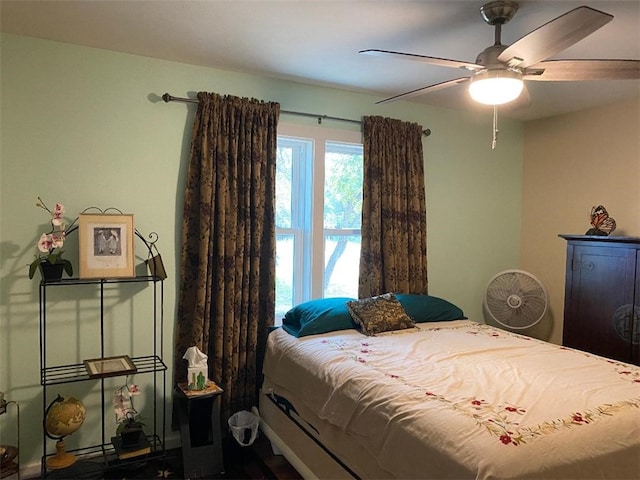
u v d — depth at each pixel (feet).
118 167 9.14
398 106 12.37
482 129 13.83
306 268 11.53
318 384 7.74
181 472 8.69
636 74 6.84
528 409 5.79
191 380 8.71
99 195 9.00
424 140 12.80
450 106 12.97
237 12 7.31
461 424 5.39
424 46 8.63
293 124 10.91
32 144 8.45
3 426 8.35
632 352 10.51
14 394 8.41
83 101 8.81
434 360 7.87
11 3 7.07
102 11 7.33
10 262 8.35
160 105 9.48
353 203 12.28
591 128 12.82
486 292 13.30
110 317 9.16
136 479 8.40
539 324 14.15
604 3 6.73
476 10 7.15
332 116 11.43
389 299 10.45
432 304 11.25
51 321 8.67
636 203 11.84
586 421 5.51
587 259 11.50
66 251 8.74
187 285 9.68
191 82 9.75
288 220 11.44
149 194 9.44
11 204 8.33
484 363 7.72
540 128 14.19
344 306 10.37
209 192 9.53
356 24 7.71
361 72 10.17
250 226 10.13
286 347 9.25
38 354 8.58
